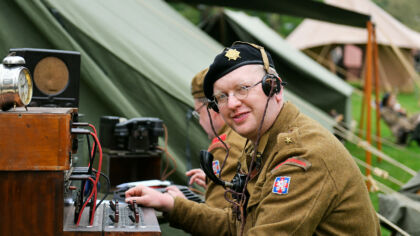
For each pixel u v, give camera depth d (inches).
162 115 183.5
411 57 673.0
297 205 65.1
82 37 177.6
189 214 84.4
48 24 169.0
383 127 548.4
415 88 719.7
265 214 66.7
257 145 72.0
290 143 68.8
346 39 646.5
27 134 61.3
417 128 438.9
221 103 72.0
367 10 629.3
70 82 92.9
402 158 374.3
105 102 170.7
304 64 358.9
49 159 61.6
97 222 68.7
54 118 61.6
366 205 67.7
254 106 70.7
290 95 227.0
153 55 178.9
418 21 1243.8
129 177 129.8
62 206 62.4
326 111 350.9
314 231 66.1
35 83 91.4
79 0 181.9
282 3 278.8
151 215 75.7
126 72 182.1
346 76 868.0
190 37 210.4
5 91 63.0
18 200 61.7
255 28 397.7
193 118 185.3
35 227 61.9
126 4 205.6
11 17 167.2
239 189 76.7
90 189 104.0
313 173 65.8
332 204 65.6
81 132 69.9
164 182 112.0
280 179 67.0
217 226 84.0
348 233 66.4
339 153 67.6
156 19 209.2
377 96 333.7
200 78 121.0
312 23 682.2
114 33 177.6
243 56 70.9
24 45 166.6
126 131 126.8
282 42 409.1
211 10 679.7
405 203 126.2
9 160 61.0
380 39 606.5
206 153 76.2
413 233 121.0
